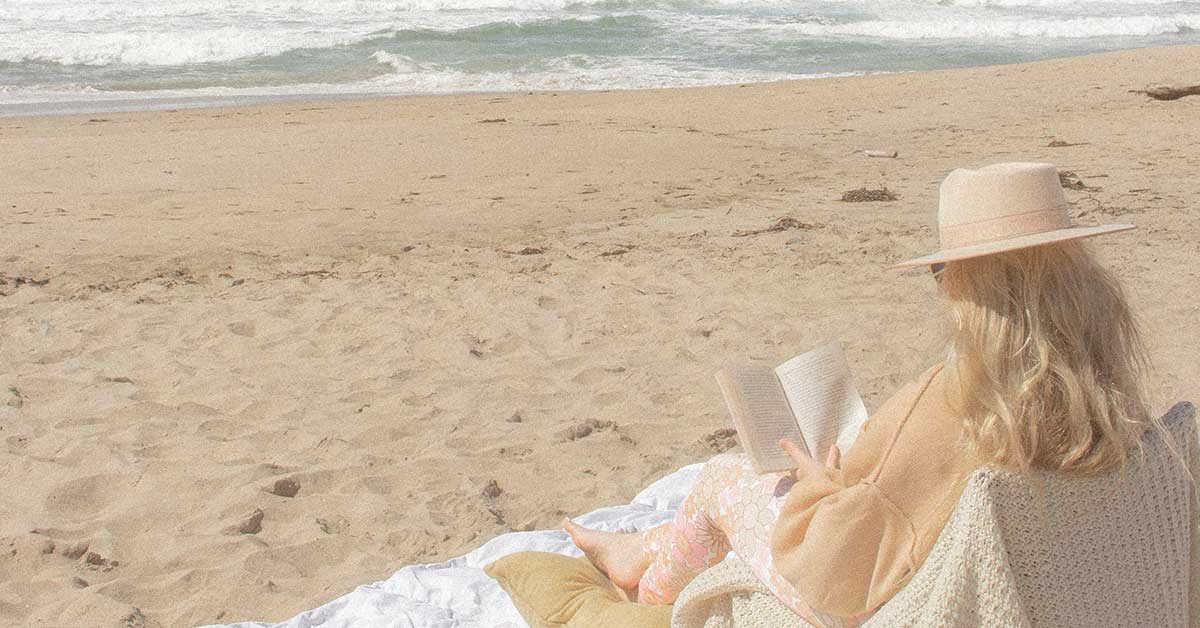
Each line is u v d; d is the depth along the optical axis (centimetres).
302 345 710
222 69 2789
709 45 3247
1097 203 1099
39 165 1397
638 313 775
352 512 491
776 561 254
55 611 412
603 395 626
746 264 910
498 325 747
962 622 231
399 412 603
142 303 805
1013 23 3641
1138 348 244
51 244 985
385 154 1484
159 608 421
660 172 1367
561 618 359
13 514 484
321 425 584
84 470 527
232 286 854
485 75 2722
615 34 3394
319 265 922
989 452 230
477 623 390
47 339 721
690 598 304
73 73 2698
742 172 1372
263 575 438
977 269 233
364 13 3722
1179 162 1346
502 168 1389
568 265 913
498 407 611
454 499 501
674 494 482
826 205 1165
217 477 519
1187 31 3712
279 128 1747
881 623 243
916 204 1158
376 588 414
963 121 1777
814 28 3603
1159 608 242
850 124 1772
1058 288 229
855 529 241
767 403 289
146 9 3603
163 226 1068
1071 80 2230
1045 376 224
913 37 3578
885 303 795
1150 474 237
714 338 722
